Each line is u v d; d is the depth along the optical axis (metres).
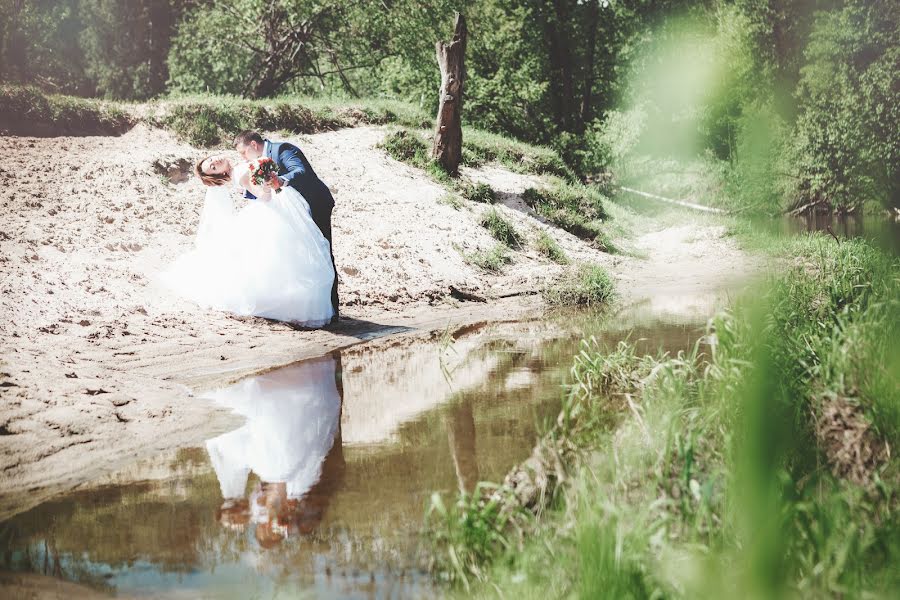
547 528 3.61
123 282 9.48
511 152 21.09
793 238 14.93
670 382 5.44
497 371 7.12
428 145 18.59
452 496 4.21
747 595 2.84
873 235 17.69
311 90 35.72
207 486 4.48
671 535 3.51
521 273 13.41
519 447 4.95
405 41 29.36
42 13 30.17
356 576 3.39
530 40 34.38
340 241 12.83
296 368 7.39
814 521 3.35
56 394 5.90
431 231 14.13
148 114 15.79
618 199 25.56
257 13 28.80
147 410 5.84
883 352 4.83
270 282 9.11
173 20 30.95
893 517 3.49
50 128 14.95
